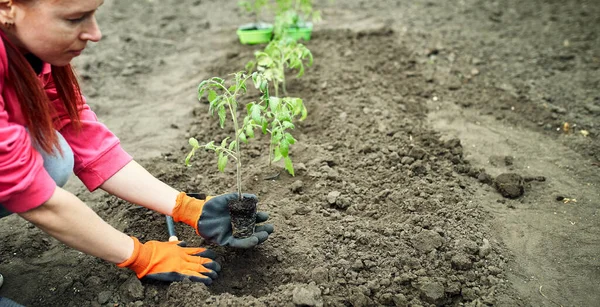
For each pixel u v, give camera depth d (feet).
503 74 8.36
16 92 4.75
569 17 10.71
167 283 5.36
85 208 4.95
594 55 8.93
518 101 7.76
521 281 5.54
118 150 5.42
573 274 5.60
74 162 5.32
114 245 5.09
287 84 7.93
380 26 10.16
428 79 8.10
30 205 4.74
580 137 7.14
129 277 5.49
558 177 6.57
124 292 5.37
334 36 9.30
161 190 5.45
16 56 4.68
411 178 6.38
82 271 5.61
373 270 5.52
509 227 6.00
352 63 8.33
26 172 4.68
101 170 5.35
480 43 9.48
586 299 5.41
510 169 6.68
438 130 7.21
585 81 8.18
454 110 7.58
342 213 6.02
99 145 5.34
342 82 7.90
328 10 11.34
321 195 6.18
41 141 4.93
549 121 7.41
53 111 5.03
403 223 5.89
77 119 5.22
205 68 8.63
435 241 5.69
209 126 7.26
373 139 6.94
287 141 5.45
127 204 6.17
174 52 9.34
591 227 5.99
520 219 6.08
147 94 8.06
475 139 7.09
